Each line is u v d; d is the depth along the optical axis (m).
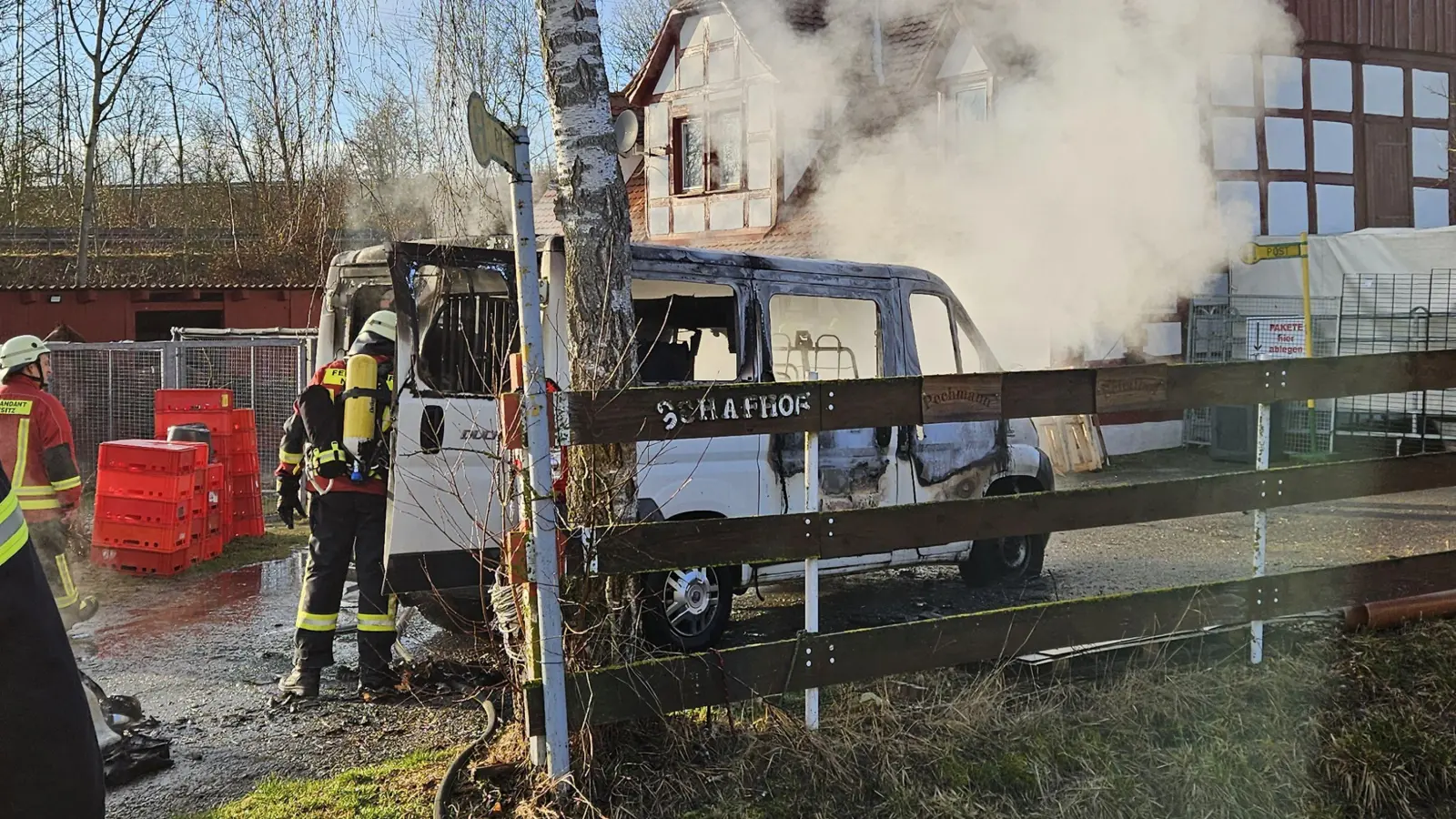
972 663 4.27
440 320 4.64
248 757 3.93
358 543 4.68
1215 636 4.49
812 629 3.67
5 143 22.89
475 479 4.53
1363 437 12.51
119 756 3.75
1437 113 16.42
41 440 5.45
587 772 3.25
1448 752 3.86
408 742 4.07
